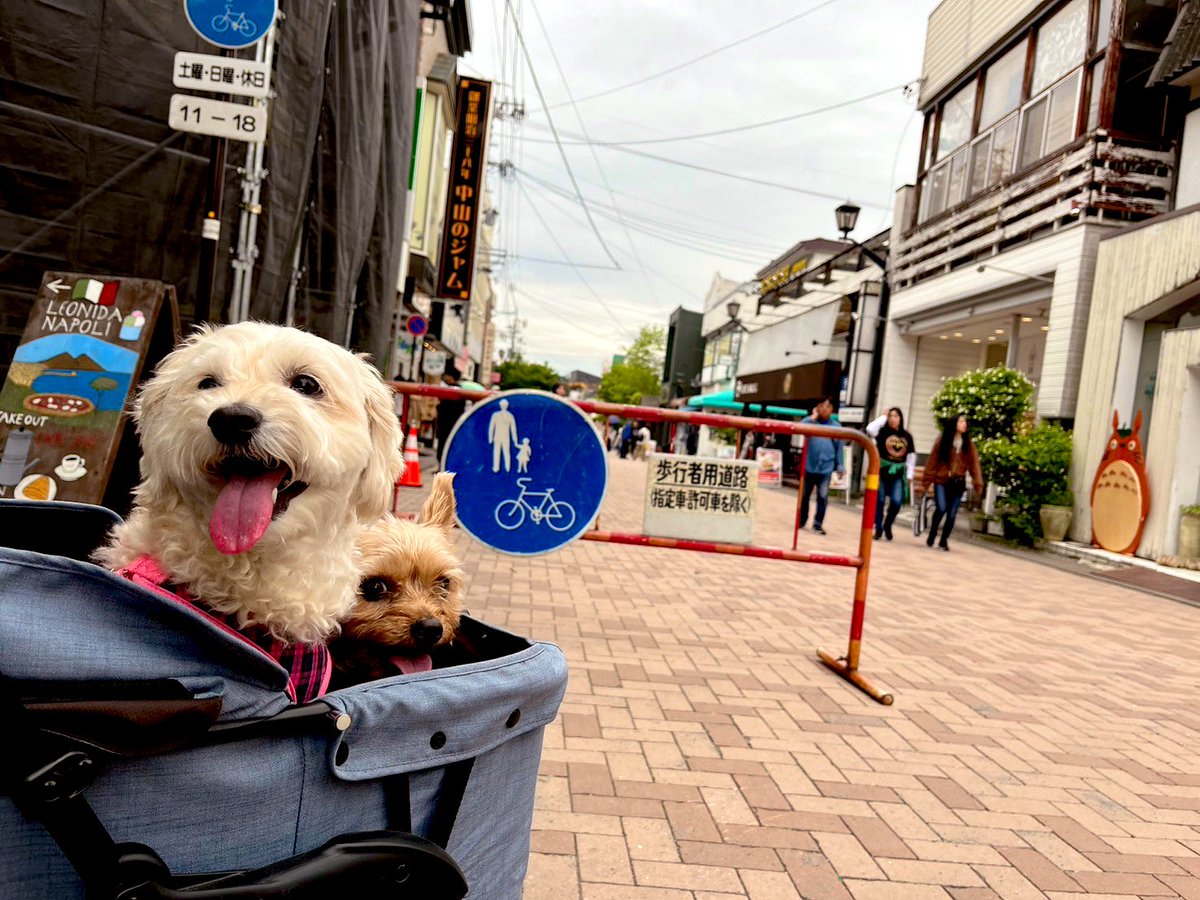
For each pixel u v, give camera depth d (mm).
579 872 2535
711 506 4824
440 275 17812
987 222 15602
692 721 3926
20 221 5375
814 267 25406
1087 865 2873
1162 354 11047
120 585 993
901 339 19266
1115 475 11445
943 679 5109
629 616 5945
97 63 5512
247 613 1367
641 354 83125
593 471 4367
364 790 1219
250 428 1256
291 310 6828
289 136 6406
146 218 5727
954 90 17750
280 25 6156
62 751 884
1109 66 12688
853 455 20109
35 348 4172
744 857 2717
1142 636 6965
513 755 1510
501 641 1887
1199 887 2781
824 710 4281
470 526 4262
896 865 2760
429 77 16016
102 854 916
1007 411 13484
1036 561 11227
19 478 3914
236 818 1063
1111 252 12156
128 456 4348
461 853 1393
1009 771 3693
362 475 1579
